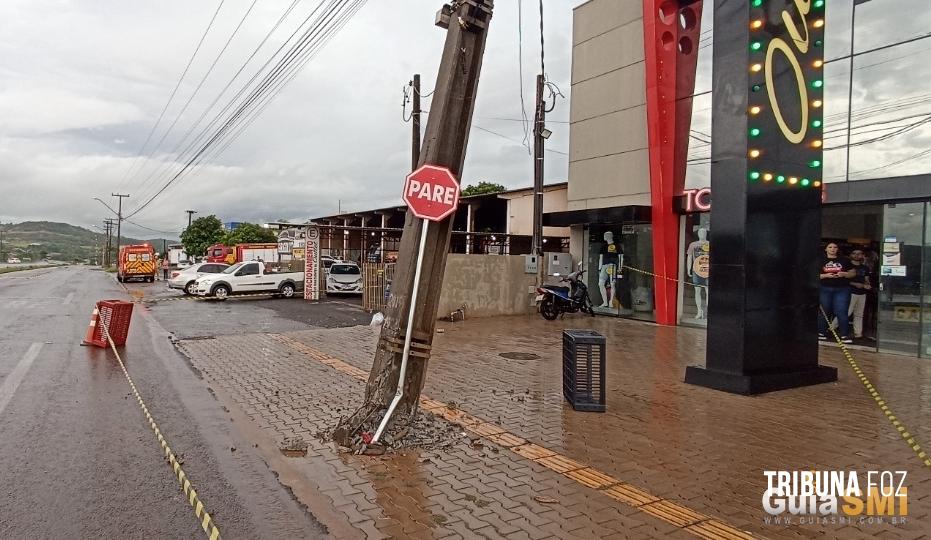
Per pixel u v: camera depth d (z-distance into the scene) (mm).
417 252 5742
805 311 8477
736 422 6500
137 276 40156
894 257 10883
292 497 4465
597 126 16656
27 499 4402
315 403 7230
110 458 5285
